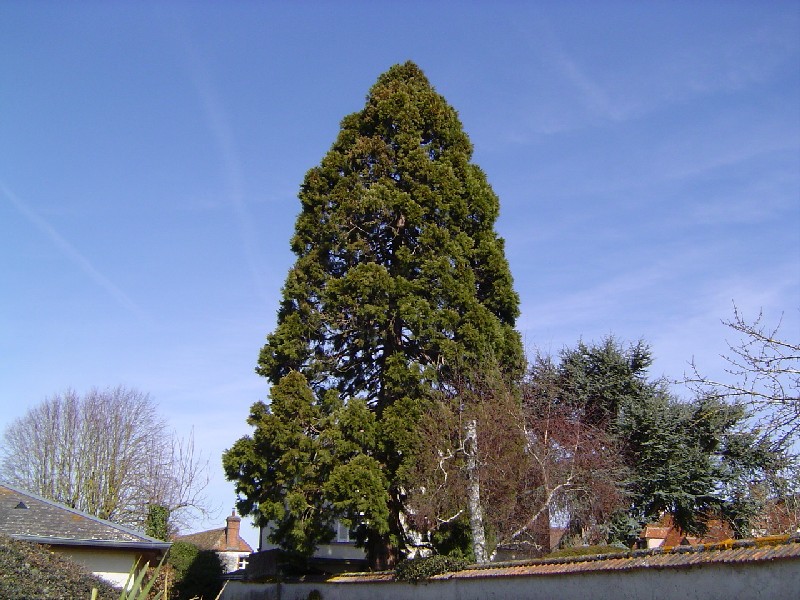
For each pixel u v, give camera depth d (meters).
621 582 11.00
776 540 8.95
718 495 23.98
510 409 20.38
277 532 20.92
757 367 10.17
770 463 11.87
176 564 32.94
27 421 38.88
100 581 13.76
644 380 27.19
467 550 20.38
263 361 22.94
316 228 24.45
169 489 38.94
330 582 20.61
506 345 23.53
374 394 23.38
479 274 24.66
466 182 25.28
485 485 19.75
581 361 27.64
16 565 11.54
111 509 37.28
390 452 20.73
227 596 30.66
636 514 25.08
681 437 24.16
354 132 26.03
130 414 39.81
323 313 23.41
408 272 23.30
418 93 26.69
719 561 9.27
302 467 20.38
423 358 23.00
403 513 21.42
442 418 20.39
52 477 37.72
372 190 23.83
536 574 12.84
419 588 16.59
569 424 22.73
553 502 20.67
